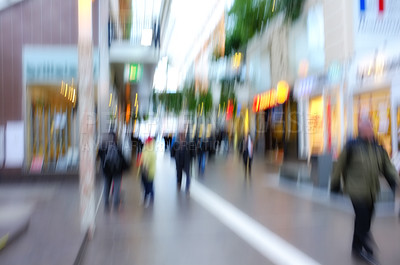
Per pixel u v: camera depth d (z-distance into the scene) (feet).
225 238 21.50
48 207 29.30
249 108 97.86
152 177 32.96
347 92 49.49
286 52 71.46
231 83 92.38
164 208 30.58
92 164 22.11
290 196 34.83
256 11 61.26
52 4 45.27
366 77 45.47
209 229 23.59
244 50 87.97
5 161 42.50
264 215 27.22
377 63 43.27
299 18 63.10
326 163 35.17
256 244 20.25
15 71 43.98
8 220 22.93
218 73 92.17
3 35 44.29
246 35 65.82
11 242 19.48
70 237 20.44
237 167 65.46
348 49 49.14
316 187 35.65
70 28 45.24
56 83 44.86
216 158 87.97
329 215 26.58
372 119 44.88
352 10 48.14
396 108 40.06
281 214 27.40
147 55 55.72
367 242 17.07
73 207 29.04
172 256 18.54
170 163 79.25
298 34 67.56
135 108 132.16
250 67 93.40
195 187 42.73
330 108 54.75
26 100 44.14
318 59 58.23
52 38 44.98
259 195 35.96
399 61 39.34
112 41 55.16
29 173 42.65
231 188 41.27
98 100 50.44
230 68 89.35
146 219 26.66
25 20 44.73
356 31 47.44
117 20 57.06
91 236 21.76
